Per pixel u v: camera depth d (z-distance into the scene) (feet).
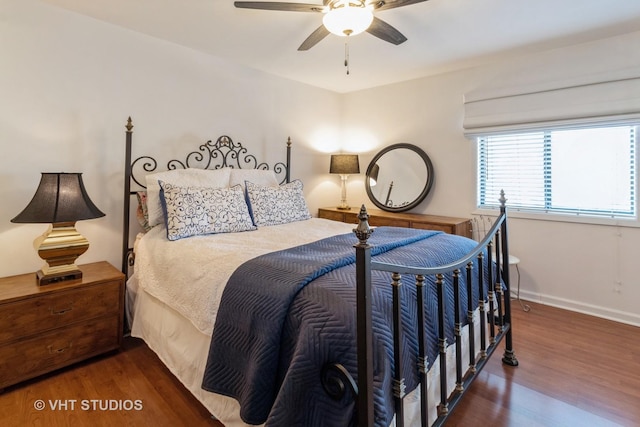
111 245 8.01
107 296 6.67
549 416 5.09
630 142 8.32
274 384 3.76
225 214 7.73
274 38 8.46
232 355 4.25
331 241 6.37
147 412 5.19
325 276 4.19
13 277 6.62
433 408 4.44
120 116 8.01
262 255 5.34
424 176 11.53
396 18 7.34
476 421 4.99
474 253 5.23
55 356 6.03
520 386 5.82
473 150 10.57
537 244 9.60
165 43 8.68
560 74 8.89
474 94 10.27
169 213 7.03
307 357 3.34
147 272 6.69
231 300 4.47
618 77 7.98
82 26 7.36
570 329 7.96
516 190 10.02
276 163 11.70
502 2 6.68
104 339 6.66
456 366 4.84
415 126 11.87
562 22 7.50
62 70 7.14
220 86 9.93
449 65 10.32
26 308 5.70
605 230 8.57
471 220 10.62
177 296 5.68
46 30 6.91
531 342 7.35
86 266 7.43
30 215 5.89
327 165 13.62
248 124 10.75
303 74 11.39
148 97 8.46
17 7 6.57
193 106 9.34
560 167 9.29
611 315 8.54
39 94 6.88
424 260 5.10
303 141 12.60
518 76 9.58
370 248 2.94
